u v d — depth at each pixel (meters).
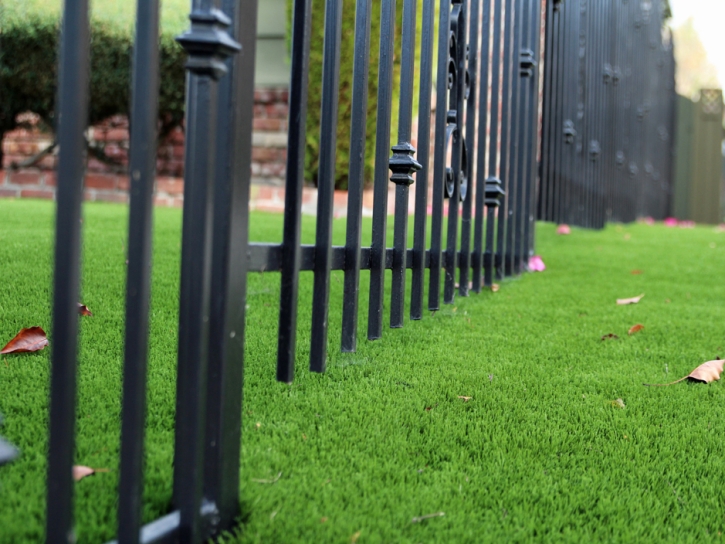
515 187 2.90
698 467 1.19
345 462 1.13
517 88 2.80
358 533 0.90
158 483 0.99
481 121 2.44
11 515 0.87
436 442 1.23
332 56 1.17
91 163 6.96
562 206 4.43
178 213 4.52
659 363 1.83
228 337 0.88
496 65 2.59
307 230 3.93
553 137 4.12
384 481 1.08
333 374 1.54
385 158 1.53
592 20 4.96
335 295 2.40
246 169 0.90
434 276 1.99
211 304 0.86
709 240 5.09
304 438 1.20
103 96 5.81
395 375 1.57
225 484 0.89
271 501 0.97
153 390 1.35
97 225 3.37
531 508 1.03
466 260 2.37
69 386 0.69
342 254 1.37
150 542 0.78
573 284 3.01
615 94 6.02
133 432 0.74
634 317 2.38
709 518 1.02
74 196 0.67
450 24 2.02
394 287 1.70
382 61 1.51
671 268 3.64
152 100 0.72
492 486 1.08
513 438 1.27
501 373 1.65
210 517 0.87
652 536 0.97
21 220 3.39
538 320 2.27
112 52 5.61
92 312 1.85
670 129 10.76
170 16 5.90
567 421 1.37
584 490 1.09
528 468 1.16
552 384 1.59
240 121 0.88
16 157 6.96
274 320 1.97
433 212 1.98
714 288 3.09
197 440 0.82
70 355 0.69
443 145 1.94
